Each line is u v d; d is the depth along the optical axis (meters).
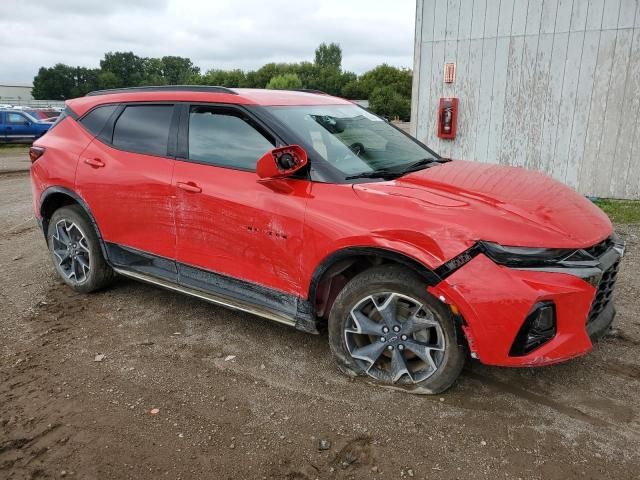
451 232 2.74
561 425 2.76
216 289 3.75
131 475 2.52
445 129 8.70
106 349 3.72
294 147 3.14
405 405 2.97
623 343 3.60
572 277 2.66
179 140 3.86
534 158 8.36
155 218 3.92
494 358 2.72
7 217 8.08
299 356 3.56
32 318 4.24
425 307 2.88
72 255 4.64
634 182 7.81
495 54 8.23
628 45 7.38
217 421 2.89
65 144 4.53
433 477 2.44
